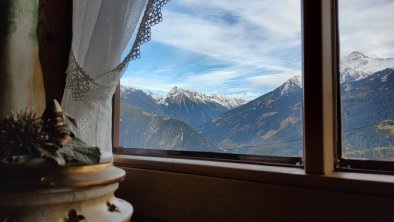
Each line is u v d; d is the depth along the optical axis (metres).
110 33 0.81
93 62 0.81
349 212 0.58
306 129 0.65
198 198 0.77
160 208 0.83
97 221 0.53
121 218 0.56
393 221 0.54
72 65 0.82
